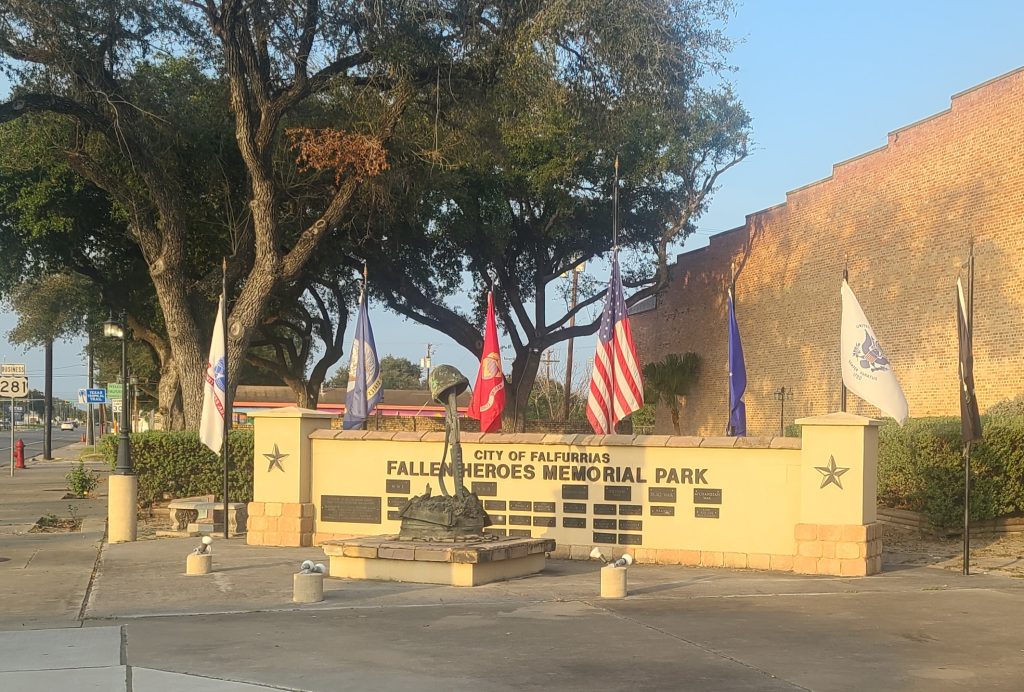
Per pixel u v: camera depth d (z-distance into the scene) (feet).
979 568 46.47
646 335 150.41
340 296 123.54
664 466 47.37
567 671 26.20
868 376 51.60
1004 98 78.54
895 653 28.45
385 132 78.69
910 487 59.00
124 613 34.12
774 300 114.62
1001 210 78.84
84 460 157.69
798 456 45.19
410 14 72.79
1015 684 25.12
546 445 49.08
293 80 81.92
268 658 27.48
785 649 28.86
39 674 25.59
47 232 97.55
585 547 48.29
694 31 77.82
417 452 51.29
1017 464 57.11
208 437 58.75
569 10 73.31
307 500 52.75
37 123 84.07
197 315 96.99
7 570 44.01
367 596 37.42
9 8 72.02
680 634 30.89
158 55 83.71
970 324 45.16
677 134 116.16
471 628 31.68
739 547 45.88
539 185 114.32
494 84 78.95
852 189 99.66
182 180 92.32
